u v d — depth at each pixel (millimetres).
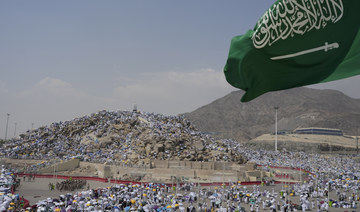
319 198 61219
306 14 11148
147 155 89938
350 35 10500
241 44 12773
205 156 90000
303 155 147875
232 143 135500
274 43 11797
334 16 10703
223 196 56188
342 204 53594
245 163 92375
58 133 115062
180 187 68312
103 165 85938
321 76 11016
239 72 12883
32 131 120625
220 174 80438
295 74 11734
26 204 42188
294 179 90688
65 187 63688
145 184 64000
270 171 96312
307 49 11312
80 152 100688
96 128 113438
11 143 113688
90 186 70125
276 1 11789
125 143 101000
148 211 37844
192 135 105000
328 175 94562
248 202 54969
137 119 116125
